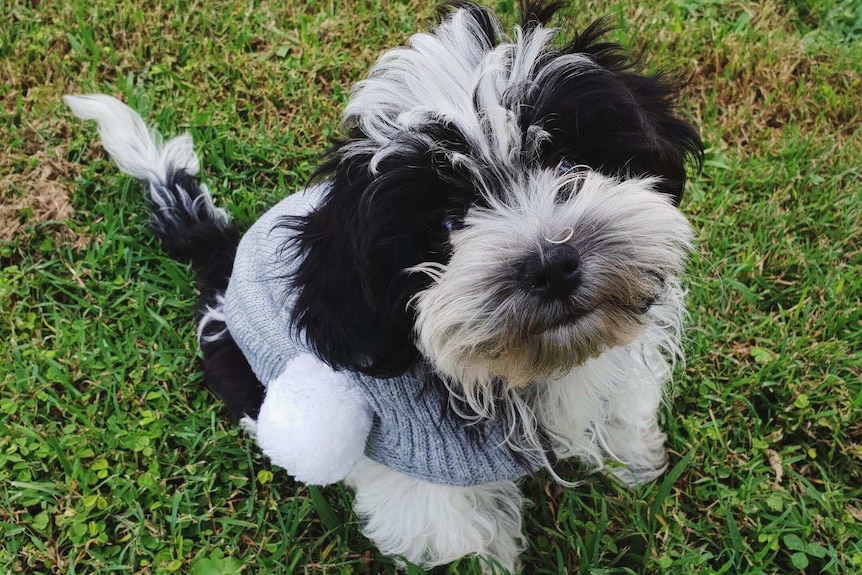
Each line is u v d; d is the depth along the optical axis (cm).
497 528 49
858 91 74
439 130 34
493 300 33
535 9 40
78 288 62
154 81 76
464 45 37
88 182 67
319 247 37
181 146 63
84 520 50
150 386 57
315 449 40
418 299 36
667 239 35
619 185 36
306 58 76
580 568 48
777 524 48
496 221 34
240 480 53
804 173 67
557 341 34
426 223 35
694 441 52
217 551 50
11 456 53
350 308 37
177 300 62
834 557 46
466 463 42
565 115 35
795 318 57
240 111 74
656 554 48
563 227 33
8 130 71
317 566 49
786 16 82
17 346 58
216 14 80
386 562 50
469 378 39
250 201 67
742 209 64
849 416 51
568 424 44
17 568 49
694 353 55
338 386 41
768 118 73
